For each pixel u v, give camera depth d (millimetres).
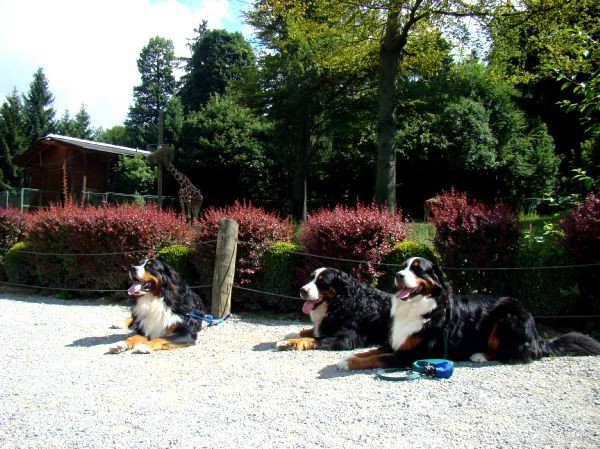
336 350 5703
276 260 7941
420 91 20438
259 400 3998
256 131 31547
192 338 6086
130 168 29219
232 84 23125
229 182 31766
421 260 4980
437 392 4125
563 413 3656
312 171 28734
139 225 9109
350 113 22125
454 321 5020
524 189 27094
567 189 19734
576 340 5215
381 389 4223
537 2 12102
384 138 13180
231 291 7848
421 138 25875
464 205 6934
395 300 5074
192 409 3812
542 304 6594
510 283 6723
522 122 27438
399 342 4957
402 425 3465
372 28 13930
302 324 7242
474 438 3254
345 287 5922
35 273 10594
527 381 4367
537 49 13805
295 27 14719
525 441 3203
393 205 13133
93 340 6305
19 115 45062
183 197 18953
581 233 6223
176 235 9539
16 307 8805
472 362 5012
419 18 12547
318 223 7660
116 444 3207
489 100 26797
